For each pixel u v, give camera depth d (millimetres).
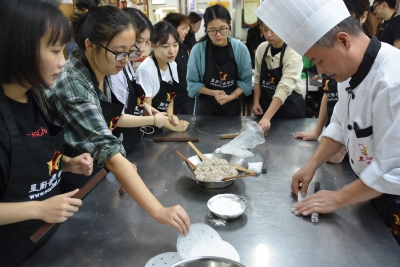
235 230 942
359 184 935
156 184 1226
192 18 3787
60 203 772
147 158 1469
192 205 1078
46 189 879
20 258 827
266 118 1821
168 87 1952
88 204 1090
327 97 1570
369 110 956
